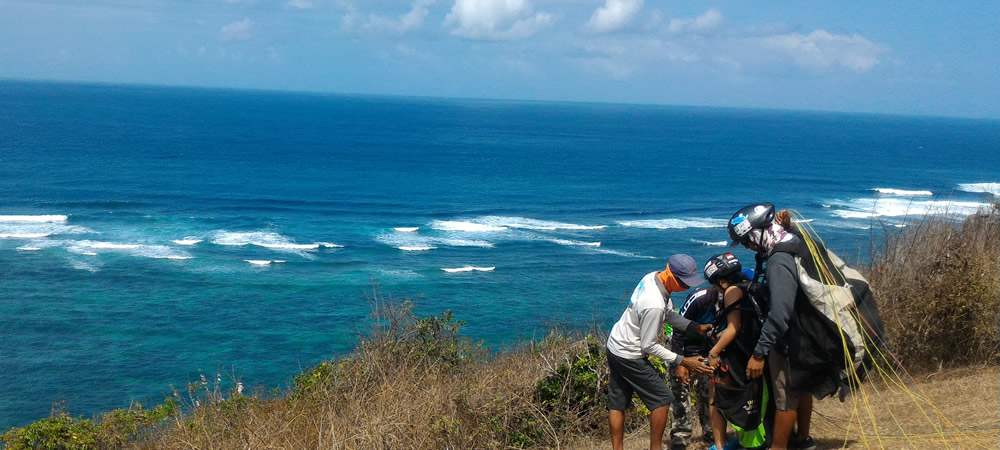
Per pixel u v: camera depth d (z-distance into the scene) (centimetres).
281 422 641
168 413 954
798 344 384
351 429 552
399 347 781
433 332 826
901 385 540
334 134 16850
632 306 452
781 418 399
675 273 437
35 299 3675
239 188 7875
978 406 476
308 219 6166
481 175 10012
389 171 10169
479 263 4766
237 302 3766
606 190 8794
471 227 6059
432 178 9500
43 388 2689
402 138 16462
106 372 2845
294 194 7656
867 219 6088
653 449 465
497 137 17850
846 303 373
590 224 6388
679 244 5572
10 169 8312
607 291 4150
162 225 5581
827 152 15150
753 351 403
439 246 5256
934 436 436
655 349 442
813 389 391
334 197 7581
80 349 3069
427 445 550
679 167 11688
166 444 698
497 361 773
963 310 594
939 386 535
